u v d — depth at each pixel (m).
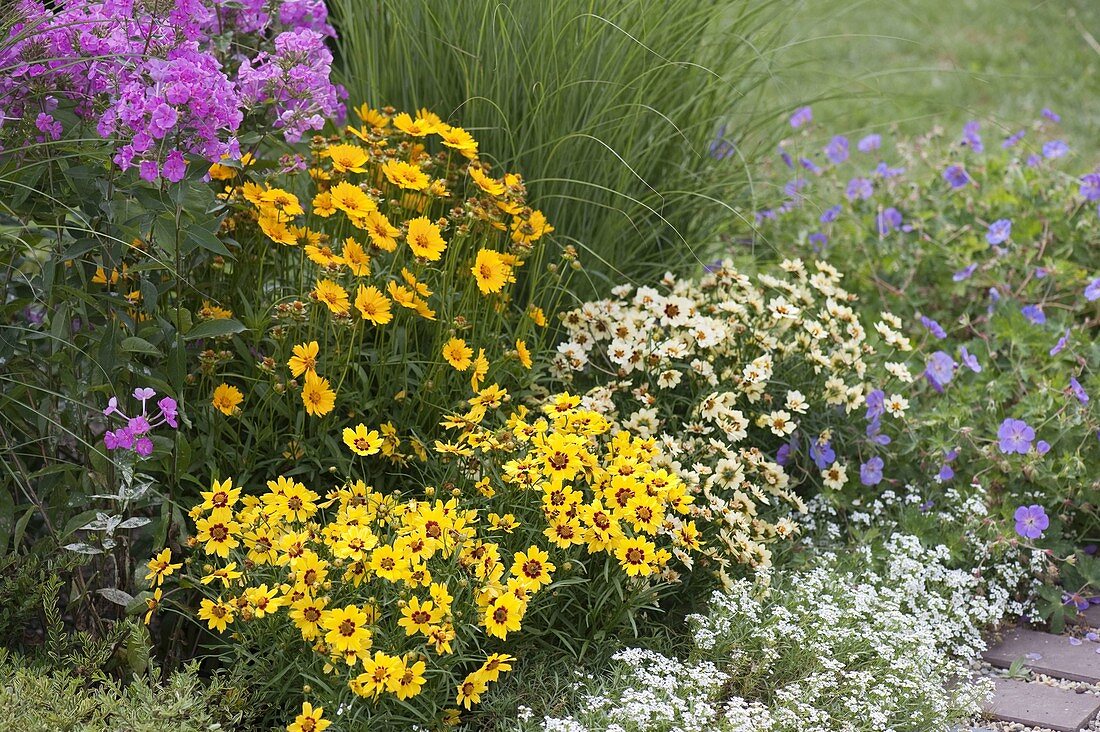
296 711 2.58
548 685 2.73
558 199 3.61
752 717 2.62
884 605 3.03
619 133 3.62
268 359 2.75
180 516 2.69
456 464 2.89
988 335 4.17
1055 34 9.47
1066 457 3.52
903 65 8.94
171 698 2.39
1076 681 3.09
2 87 2.58
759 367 3.28
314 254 2.81
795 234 4.86
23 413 2.66
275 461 2.87
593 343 3.42
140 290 2.68
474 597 2.57
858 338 3.54
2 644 2.72
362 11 3.71
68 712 2.30
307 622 2.43
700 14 3.76
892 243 4.64
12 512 2.61
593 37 3.49
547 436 2.85
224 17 3.17
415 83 3.68
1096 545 3.66
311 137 3.32
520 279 3.63
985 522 3.45
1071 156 6.21
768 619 2.82
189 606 2.84
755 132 4.22
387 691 2.44
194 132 2.55
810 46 5.88
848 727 2.61
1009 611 3.38
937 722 2.71
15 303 2.57
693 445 3.18
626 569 2.67
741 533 2.97
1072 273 4.31
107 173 2.56
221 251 2.61
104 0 2.56
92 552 2.52
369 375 3.09
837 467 3.43
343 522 2.60
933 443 3.62
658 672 2.67
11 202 2.55
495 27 3.57
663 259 3.98
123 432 2.47
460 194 3.56
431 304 3.19
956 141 5.69
